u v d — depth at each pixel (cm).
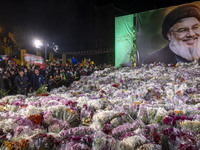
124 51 1833
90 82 889
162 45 1644
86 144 183
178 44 1566
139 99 465
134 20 1775
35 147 175
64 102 348
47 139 180
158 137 201
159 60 1648
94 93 606
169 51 1609
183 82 733
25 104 351
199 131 224
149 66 1480
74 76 1241
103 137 184
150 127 229
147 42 1702
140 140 195
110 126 239
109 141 180
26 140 175
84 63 1777
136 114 278
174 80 827
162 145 197
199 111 308
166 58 1620
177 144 201
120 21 1844
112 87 680
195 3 1502
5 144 178
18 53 1480
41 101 380
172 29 1591
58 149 183
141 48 1728
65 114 267
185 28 1539
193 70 1112
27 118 240
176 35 1573
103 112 257
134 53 1777
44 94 523
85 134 195
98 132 196
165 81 813
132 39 1791
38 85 891
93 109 313
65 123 246
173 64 1509
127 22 1811
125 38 1827
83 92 682
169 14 1606
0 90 678
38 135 182
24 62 1340
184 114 288
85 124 273
